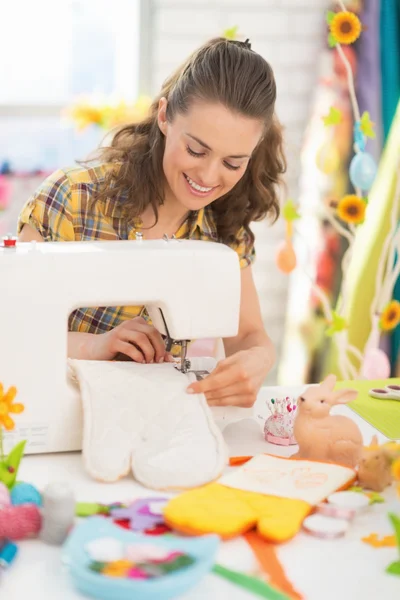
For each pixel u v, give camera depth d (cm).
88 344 145
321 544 99
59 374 124
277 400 138
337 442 118
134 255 127
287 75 329
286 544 98
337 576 92
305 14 325
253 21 324
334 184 308
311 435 119
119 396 124
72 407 125
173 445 118
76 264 123
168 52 324
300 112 331
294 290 323
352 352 294
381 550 98
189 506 101
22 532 97
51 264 122
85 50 333
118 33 332
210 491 107
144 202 162
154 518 101
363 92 299
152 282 128
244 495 106
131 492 112
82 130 304
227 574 91
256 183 171
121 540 92
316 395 120
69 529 97
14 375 122
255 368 136
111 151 167
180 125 145
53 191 163
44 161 333
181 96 145
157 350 143
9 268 120
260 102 143
